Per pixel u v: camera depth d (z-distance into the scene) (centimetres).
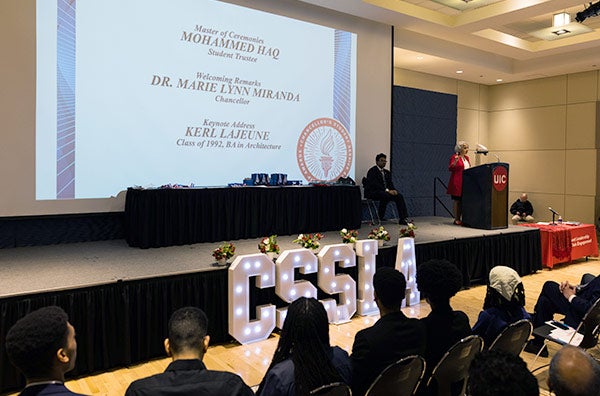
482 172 653
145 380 145
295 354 165
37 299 321
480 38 812
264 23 615
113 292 350
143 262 416
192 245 509
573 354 137
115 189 512
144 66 523
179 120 548
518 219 990
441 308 226
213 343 400
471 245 593
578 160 968
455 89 1044
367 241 480
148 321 364
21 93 461
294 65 646
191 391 140
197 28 559
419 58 864
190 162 558
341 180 678
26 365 139
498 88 1100
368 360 197
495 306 277
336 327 441
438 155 930
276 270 422
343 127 704
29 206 469
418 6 714
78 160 490
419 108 893
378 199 690
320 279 446
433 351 220
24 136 464
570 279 638
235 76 591
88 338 338
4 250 466
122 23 509
